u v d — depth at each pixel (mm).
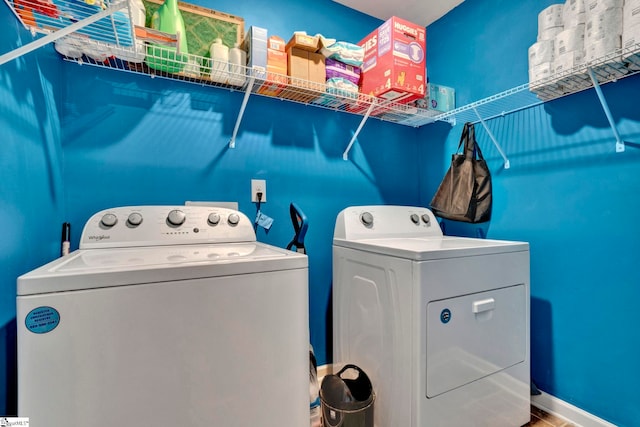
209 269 821
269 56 1507
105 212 1229
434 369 1183
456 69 2096
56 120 1230
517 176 1742
